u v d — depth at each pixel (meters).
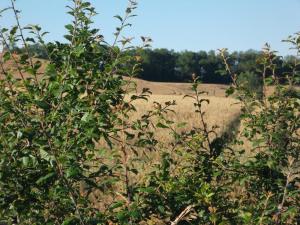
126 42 4.92
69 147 4.35
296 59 5.18
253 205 4.88
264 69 5.21
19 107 4.69
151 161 5.15
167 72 121.69
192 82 5.34
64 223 4.08
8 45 4.88
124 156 4.64
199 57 115.12
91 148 4.50
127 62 5.05
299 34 5.15
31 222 4.68
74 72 4.71
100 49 4.93
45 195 4.55
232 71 5.32
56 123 4.63
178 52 122.38
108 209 4.70
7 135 4.50
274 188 4.93
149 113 5.12
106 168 4.65
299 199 4.93
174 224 4.53
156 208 4.61
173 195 4.70
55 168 4.08
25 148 4.43
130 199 4.57
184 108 30.34
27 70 4.82
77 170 4.02
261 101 5.11
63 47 5.06
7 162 4.36
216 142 5.33
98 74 4.80
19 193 4.48
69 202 4.55
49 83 4.71
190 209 4.57
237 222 4.63
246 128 5.12
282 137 4.88
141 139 4.91
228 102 37.22
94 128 4.38
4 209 4.56
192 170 5.16
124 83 4.90
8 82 4.95
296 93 5.06
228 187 5.02
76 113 4.56
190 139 5.25
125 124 4.74
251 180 5.11
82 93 4.80
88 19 4.98
